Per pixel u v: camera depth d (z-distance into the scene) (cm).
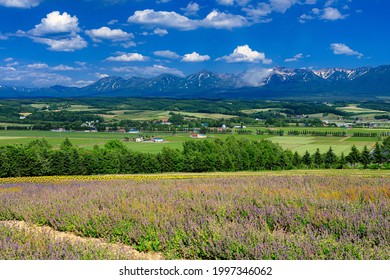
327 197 1412
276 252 811
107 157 7500
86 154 7375
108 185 2481
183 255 929
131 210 1253
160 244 990
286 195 1468
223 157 8006
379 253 807
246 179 2798
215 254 878
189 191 1720
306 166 8338
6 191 2252
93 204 1455
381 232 947
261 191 1667
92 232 1141
